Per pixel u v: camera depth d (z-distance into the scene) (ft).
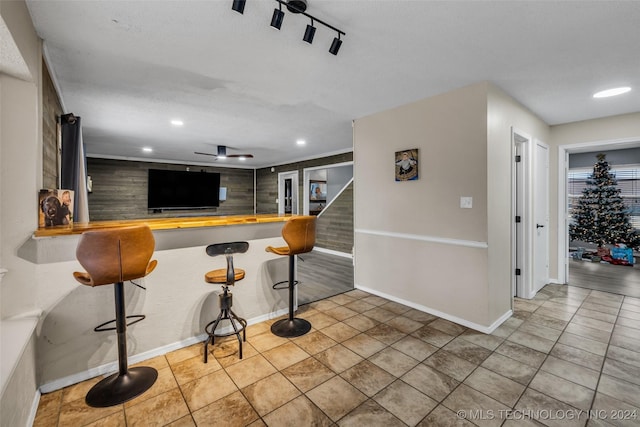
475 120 8.60
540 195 12.39
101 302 6.56
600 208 19.45
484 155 8.41
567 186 13.11
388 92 9.30
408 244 10.46
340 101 10.11
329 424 5.17
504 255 9.34
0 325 5.29
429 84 8.68
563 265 13.20
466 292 8.92
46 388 5.96
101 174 21.84
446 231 9.34
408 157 10.27
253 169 29.68
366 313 10.00
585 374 6.56
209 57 7.06
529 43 6.47
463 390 6.05
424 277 10.02
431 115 9.65
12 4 4.36
